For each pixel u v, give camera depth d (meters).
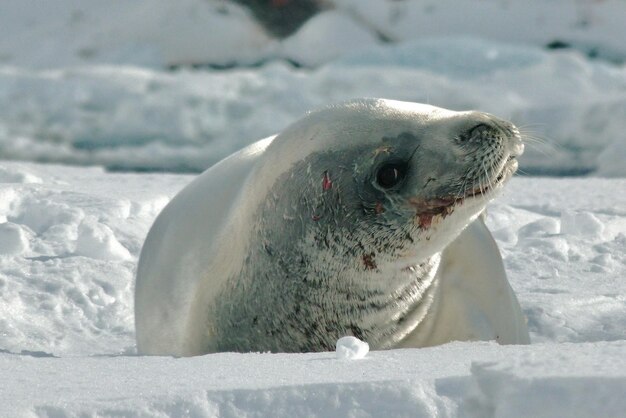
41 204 29.12
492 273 19.75
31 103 92.25
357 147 17.97
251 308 18.52
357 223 17.84
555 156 71.19
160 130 90.62
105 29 116.56
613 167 57.25
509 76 98.38
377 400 11.93
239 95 94.06
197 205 20.16
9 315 22.59
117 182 38.03
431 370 13.27
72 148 88.12
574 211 31.94
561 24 116.81
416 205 17.77
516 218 31.84
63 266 25.23
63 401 11.88
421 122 18.16
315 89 94.38
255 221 18.45
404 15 119.56
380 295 18.25
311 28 118.06
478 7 119.19
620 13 117.00
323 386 12.05
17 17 117.94
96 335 22.56
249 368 14.22
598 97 91.00
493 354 14.79
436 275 19.33
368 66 104.31
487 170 17.69
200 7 117.62
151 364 14.86
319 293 18.16
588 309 22.91
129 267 25.75
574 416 10.53
